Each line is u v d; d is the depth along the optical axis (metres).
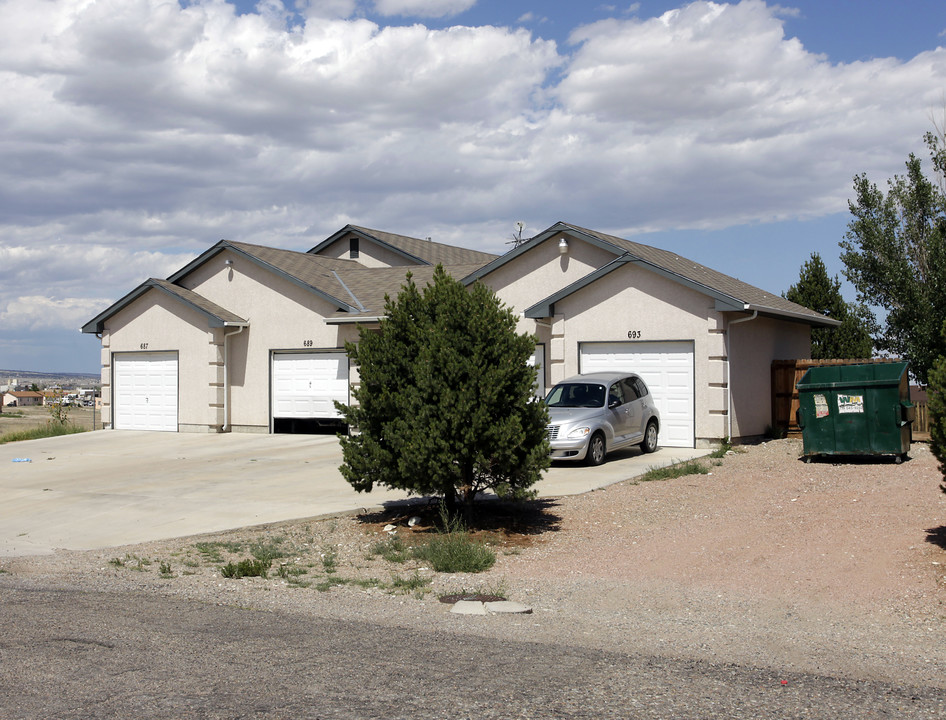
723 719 5.12
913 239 23.72
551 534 11.47
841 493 13.24
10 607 7.99
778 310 20.34
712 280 21.73
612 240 22.08
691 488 14.27
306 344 25.12
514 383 11.62
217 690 5.62
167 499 14.59
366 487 11.98
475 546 10.37
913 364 23.11
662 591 8.62
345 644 6.78
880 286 23.89
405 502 13.76
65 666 6.12
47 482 16.92
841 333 28.55
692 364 19.64
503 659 6.38
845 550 9.91
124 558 10.45
